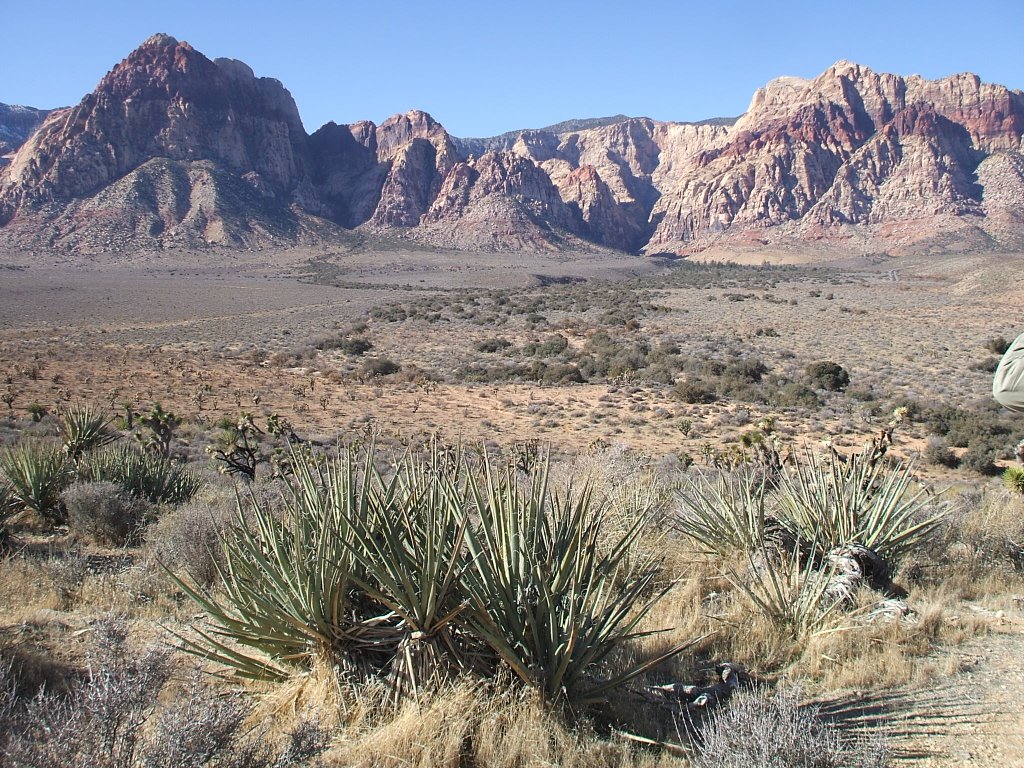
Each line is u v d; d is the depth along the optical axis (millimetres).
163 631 5566
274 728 4031
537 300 114938
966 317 84062
